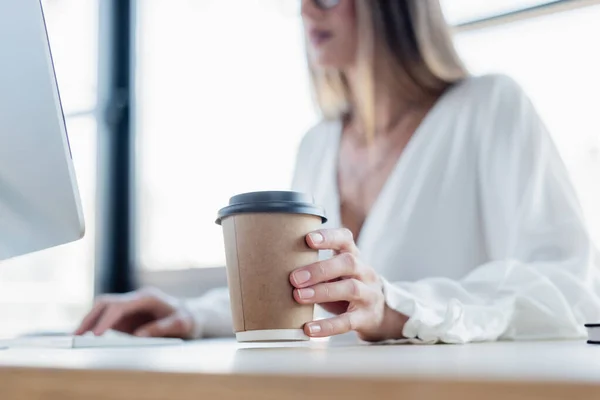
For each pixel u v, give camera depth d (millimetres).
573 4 1675
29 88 723
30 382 381
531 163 1302
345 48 1576
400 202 1437
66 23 2697
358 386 241
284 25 2240
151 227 2578
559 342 785
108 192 2652
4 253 862
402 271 1399
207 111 2453
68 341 875
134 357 477
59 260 2545
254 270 667
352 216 1558
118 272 2613
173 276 2480
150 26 2658
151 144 2613
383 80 1550
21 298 2455
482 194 1413
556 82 1696
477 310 863
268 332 669
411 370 274
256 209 662
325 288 697
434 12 1540
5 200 781
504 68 1779
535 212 1224
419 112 1554
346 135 1633
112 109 2676
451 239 1419
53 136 725
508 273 1008
